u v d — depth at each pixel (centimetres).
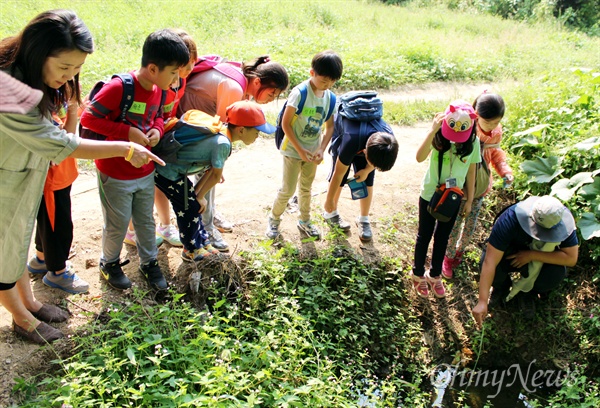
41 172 287
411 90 912
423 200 411
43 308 342
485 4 1755
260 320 365
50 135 266
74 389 284
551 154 532
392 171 580
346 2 1538
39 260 373
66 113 318
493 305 451
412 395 392
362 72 917
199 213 376
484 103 391
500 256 410
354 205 515
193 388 312
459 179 393
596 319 441
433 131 384
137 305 346
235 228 458
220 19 1155
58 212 338
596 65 1104
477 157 396
